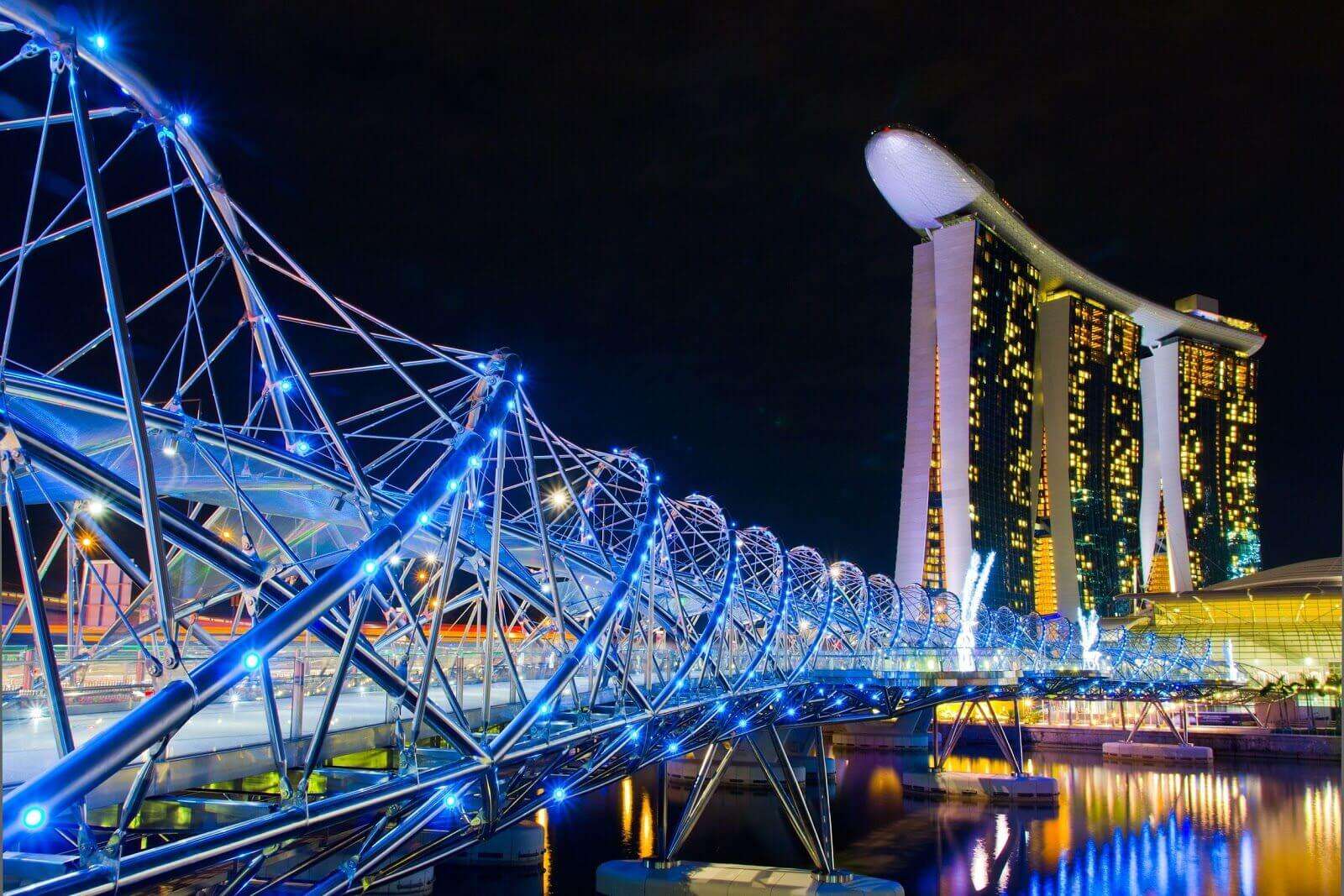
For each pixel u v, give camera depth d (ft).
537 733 108.17
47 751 78.43
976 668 347.77
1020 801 350.43
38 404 93.97
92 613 159.43
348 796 70.49
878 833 297.33
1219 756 497.87
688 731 162.20
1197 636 631.56
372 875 90.68
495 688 156.76
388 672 77.51
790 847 273.95
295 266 90.84
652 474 148.56
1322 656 603.26
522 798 111.75
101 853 53.16
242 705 116.98
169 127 77.97
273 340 123.75
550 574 102.89
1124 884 238.68
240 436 117.08
